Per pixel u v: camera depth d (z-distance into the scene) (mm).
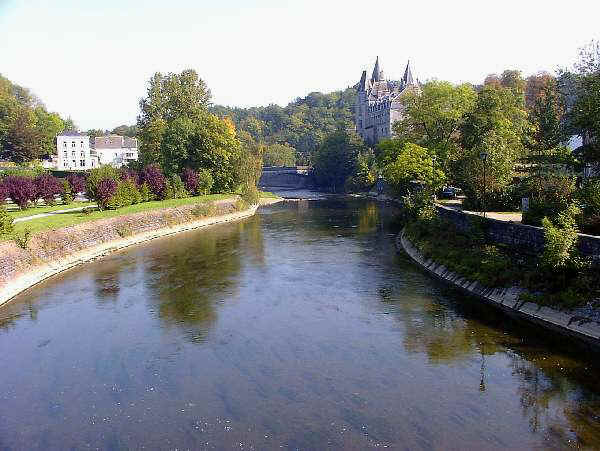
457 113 66250
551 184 35500
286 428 15578
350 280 33344
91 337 23438
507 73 99812
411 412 16438
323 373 19422
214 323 25188
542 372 19062
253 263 39062
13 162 110750
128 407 17047
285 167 152750
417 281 32875
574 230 25281
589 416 15961
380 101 147500
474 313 26094
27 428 15883
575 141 55531
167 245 48125
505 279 27859
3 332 24219
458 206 48469
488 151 44344
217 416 16359
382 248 45094
